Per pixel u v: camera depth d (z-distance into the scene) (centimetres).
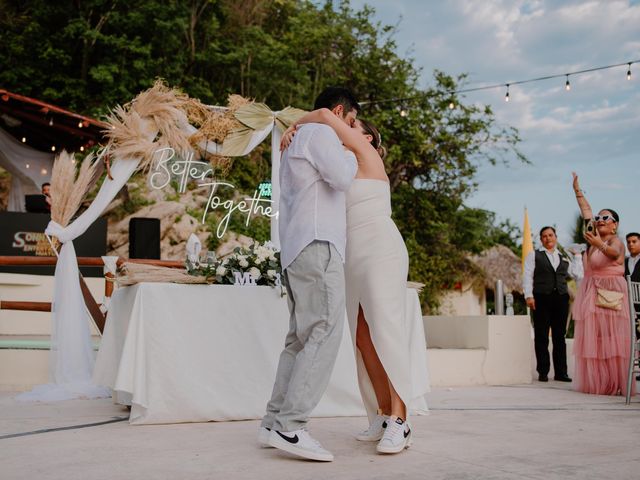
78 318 513
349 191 293
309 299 270
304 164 277
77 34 1570
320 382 265
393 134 1619
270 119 610
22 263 540
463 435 317
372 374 303
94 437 307
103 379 389
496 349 620
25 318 835
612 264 552
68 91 1528
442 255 1658
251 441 297
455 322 665
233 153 609
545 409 421
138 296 345
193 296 356
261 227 1371
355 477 230
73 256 526
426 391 389
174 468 243
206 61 1636
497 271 1738
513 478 227
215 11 1708
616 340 530
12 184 1234
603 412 407
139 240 759
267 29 1866
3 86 1522
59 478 226
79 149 1247
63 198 535
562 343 658
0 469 240
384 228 289
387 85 1645
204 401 351
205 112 607
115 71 1509
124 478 226
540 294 659
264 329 369
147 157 564
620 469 241
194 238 595
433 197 1689
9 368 550
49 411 407
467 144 1599
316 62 1731
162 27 1559
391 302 285
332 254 271
